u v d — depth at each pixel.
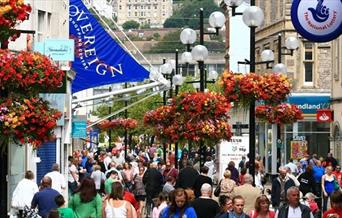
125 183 44.84
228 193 28.56
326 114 60.97
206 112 43.47
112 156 58.38
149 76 52.50
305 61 75.31
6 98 20.88
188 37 42.16
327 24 22.98
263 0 83.38
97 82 51.53
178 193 20.86
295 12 23.05
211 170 46.78
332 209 20.28
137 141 117.94
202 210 23.36
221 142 44.78
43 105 21.30
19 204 27.39
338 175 39.12
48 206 25.94
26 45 36.25
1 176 21.27
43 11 43.50
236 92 36.34
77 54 51.06
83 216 22.70
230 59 96.56
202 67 42.59
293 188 20.81
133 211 23.02
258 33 85.19
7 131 20.72
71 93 50.16
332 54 64.38
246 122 75.56
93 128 98.38
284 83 36.66
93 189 22.83
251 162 32.56
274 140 69.69
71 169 43.69
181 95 44.22
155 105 114.50
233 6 33.38
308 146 73.06
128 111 114.44
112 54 51.56
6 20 20.62
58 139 43.22
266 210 21.23
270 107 48.03
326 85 75.19
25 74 20.88
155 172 42.41
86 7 50.81
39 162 41.41
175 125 44.62
